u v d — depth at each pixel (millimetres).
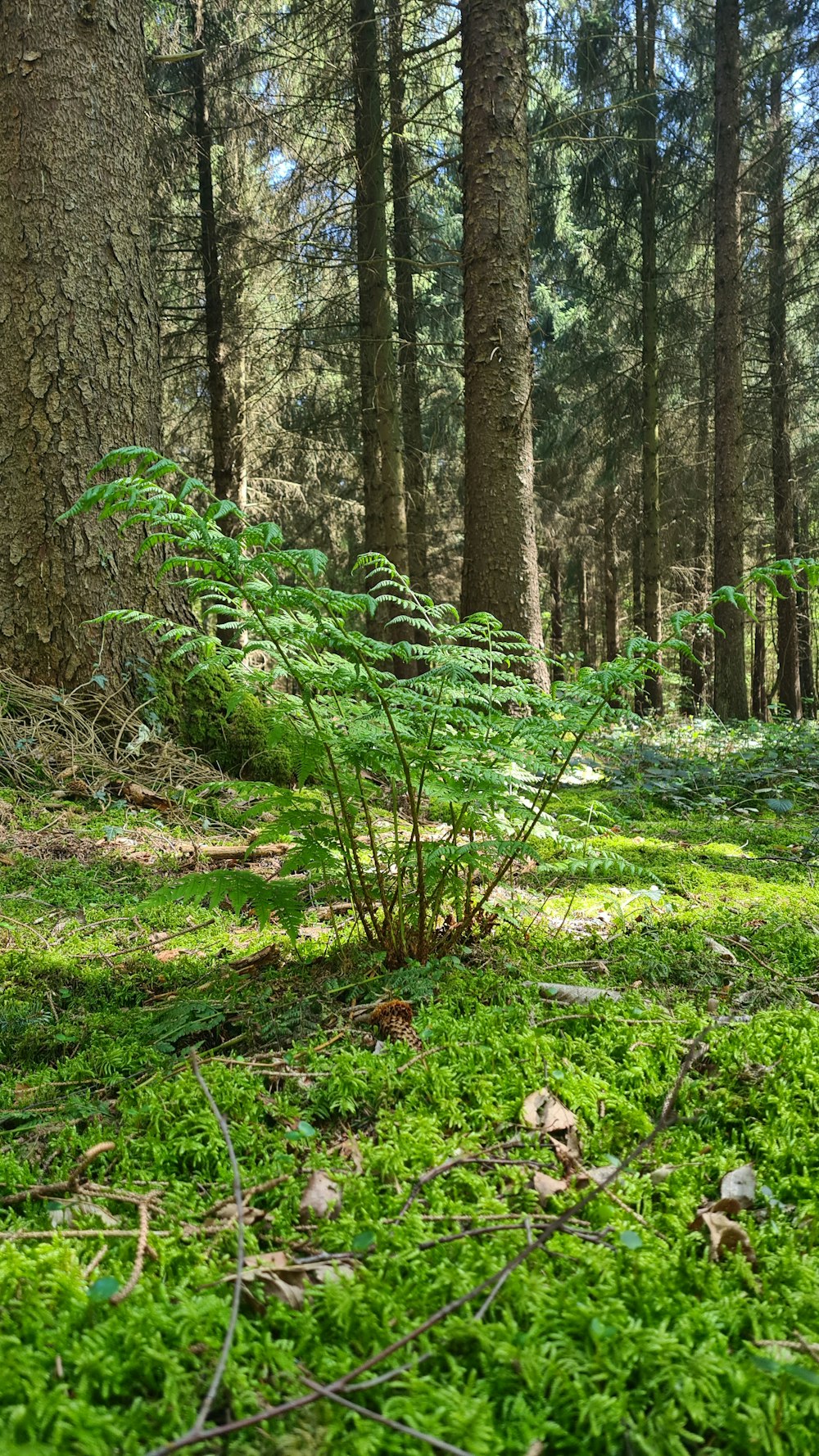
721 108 11406
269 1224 1419
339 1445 985
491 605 6363
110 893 3299
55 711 4512
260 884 2426
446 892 2777
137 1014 2363
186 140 11359
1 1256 1263
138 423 4816
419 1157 1588
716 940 2793
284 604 2189
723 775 6125
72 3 4641
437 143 13125
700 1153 1636
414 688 2469
